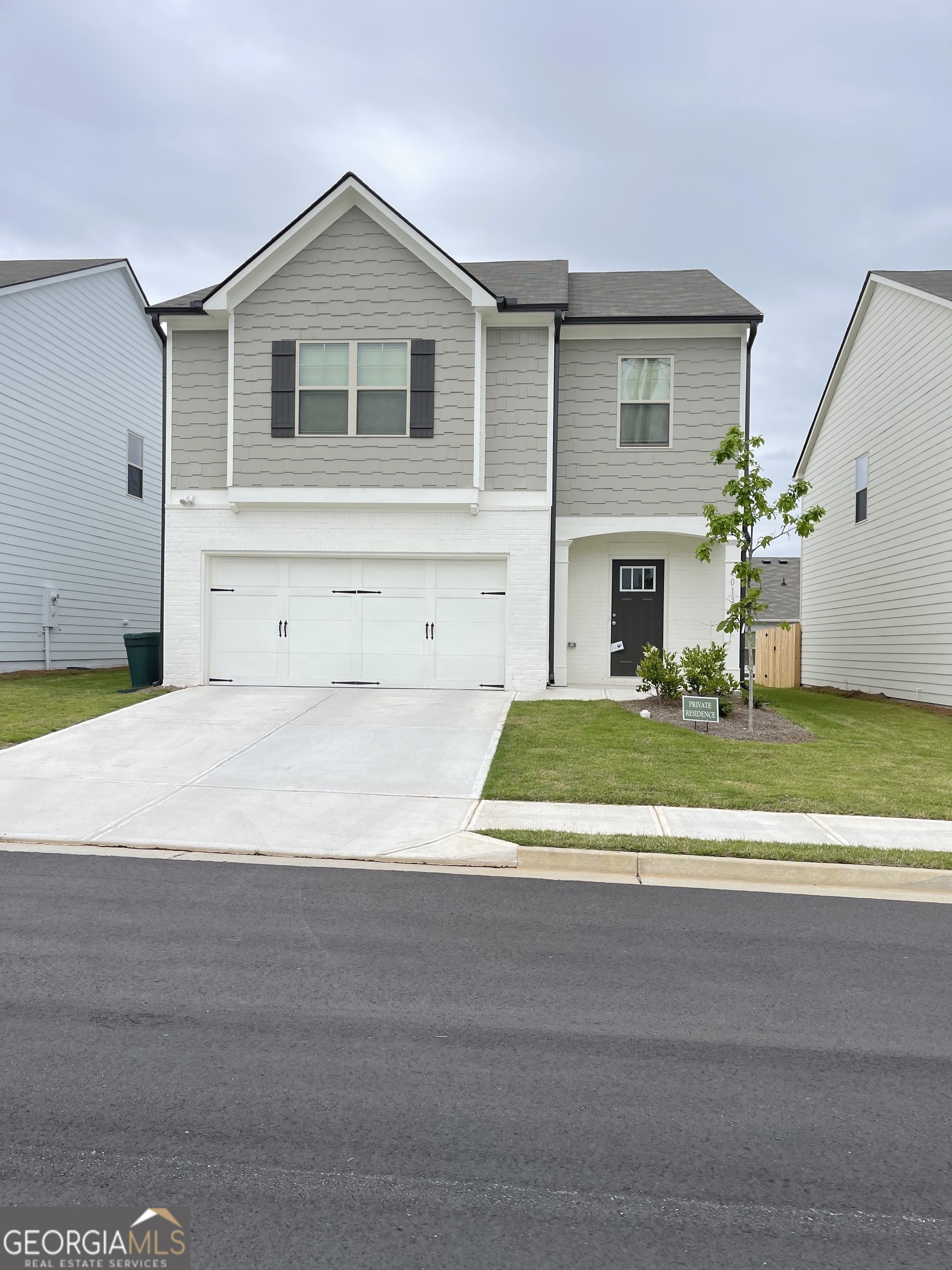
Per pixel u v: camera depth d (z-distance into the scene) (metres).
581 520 15.30
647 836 7.19
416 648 14.89
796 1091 3.58
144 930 5.30
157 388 23.64
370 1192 2.87
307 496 14.56
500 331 14.84
